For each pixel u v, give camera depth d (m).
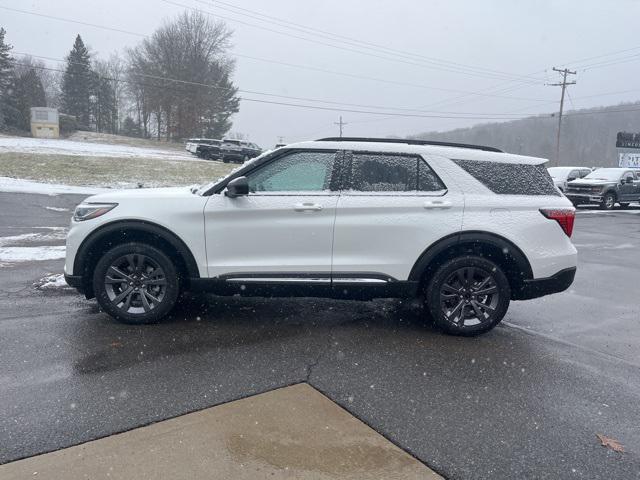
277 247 4.55
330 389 3.52
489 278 4.67
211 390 3.44
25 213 13.16
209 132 73.69
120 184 22.38
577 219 17.36
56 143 44.53
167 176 26.42
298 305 5.59
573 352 4.46
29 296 5.58
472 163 4.73
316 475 2.55
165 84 69.31
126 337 4.40
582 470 2.69
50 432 2.86
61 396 3.29
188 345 4.26
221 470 2.57
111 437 2.83
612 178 21.98
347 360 4.05
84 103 77.69
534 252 4.65
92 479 2.47
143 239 4.71
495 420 3.17
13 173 22.23
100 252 4.75
